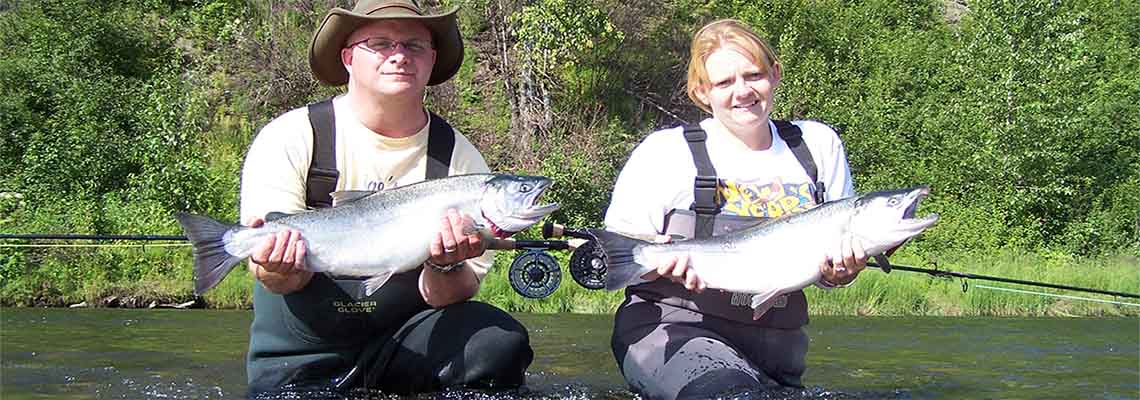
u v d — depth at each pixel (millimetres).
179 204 10500
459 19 13523
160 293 7211
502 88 13242
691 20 14195
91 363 2908
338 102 2242
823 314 6906
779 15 15273
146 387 2402
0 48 13125
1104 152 13703
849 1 16797
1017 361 3326
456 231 1950
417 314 2258
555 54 12828
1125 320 6227
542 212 1975
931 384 2674
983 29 14148
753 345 2197
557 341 3844
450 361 2201
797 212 2029
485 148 12703
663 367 2092
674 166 2223
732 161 2229
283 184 2150
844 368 3021
